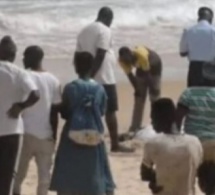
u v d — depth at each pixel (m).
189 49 32.59
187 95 21.88
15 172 22.27
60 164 22.36
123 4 85.31
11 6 84.25
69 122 22.41
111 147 32.28
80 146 22.22
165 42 66.44
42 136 23.27
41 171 23.52
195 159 19.36
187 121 21.88
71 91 22.39
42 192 23.53
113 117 31.83
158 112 19.41
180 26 76.81
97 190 22.33
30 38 69.50
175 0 85.81
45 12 81.56
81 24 78.56
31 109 23.12
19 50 62.78
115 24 76.62
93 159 22.30
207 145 21.64
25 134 23.25
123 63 33.66
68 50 62.44
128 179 28.53
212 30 32.44
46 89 23.17
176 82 48.00
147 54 33.53
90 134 22.09
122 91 44.69
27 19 77.50
